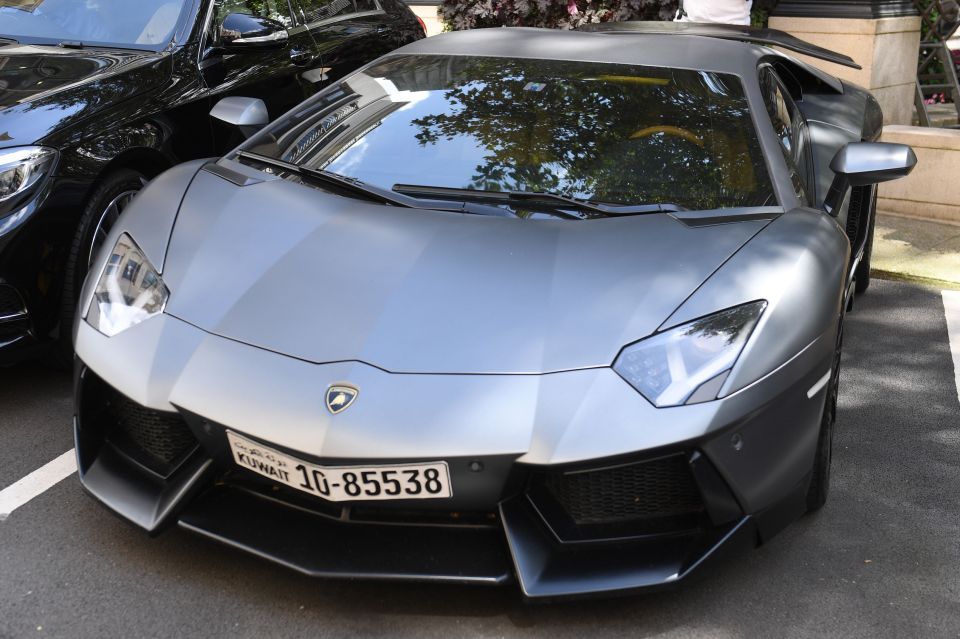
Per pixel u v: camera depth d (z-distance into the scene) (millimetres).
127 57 3975
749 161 2797
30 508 2639
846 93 4258
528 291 2262
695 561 2125
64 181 3289
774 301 2271
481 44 3441
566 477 2117
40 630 2145
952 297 4891
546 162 2809
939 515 2811
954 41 9148
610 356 2119
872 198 4492
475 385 2072
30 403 3311
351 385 2076
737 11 6430
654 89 3066
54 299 3293
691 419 2059
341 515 2191
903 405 3604
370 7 5855
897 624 2289
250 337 2223
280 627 2184
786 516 2307
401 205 2664
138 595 2277
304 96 4844
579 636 2188
